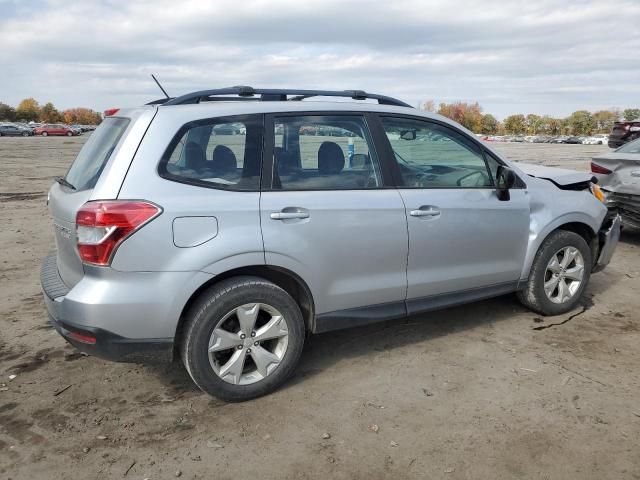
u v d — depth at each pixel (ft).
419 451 9.16
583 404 10.50
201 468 8.84
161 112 10.28
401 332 14.21
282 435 9.70
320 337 13.99
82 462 9.00
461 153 13.28
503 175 13.20
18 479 8.58
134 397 11.10
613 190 22.99
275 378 11.05
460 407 10.50
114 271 9.50
